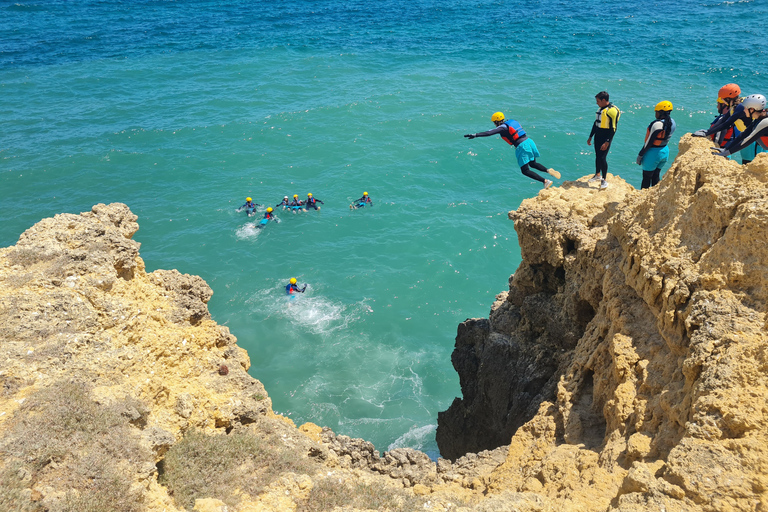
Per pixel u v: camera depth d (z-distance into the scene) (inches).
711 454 264.8
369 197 1369.3
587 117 1647.4
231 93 1971.0
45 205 1323.8
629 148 1462.8
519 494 314.2
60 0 3624.5
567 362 552.4
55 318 381.1
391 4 3348.9
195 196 1385.3
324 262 1176.8
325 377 940.0
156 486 320.8
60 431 309.1
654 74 1961.1
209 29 2837.1
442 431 804.0
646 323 395.9
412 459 517.3
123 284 444.8
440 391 917.2
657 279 369.4
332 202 1358.3
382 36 2628.0
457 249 1198.3
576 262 539.5
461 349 746.8
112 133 1665.8
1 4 3430.1
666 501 258.2
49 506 271.6
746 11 2854.3
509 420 638.5
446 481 460.8
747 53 2121.1
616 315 415.5
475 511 303.1
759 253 320.2
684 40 2359.7
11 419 310.7
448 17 2970.0
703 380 294.4
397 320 1044.5
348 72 2150.6
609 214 542.9
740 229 328.2
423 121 1695.4
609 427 373.7
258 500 345.1
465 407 756.6
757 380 279.0
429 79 2033.7
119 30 2839.6
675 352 350.6
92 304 409.1
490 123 1665.8
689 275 350.3
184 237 1243.2
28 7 3378.4
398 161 1504.7
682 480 263.1
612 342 402.9
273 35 2689.5
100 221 489.7
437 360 968.3
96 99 1940.2
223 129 1691.7
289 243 1227.2
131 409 344.5
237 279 1134.4
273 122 1724.9
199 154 1561.3
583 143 1503.4
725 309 315.6
